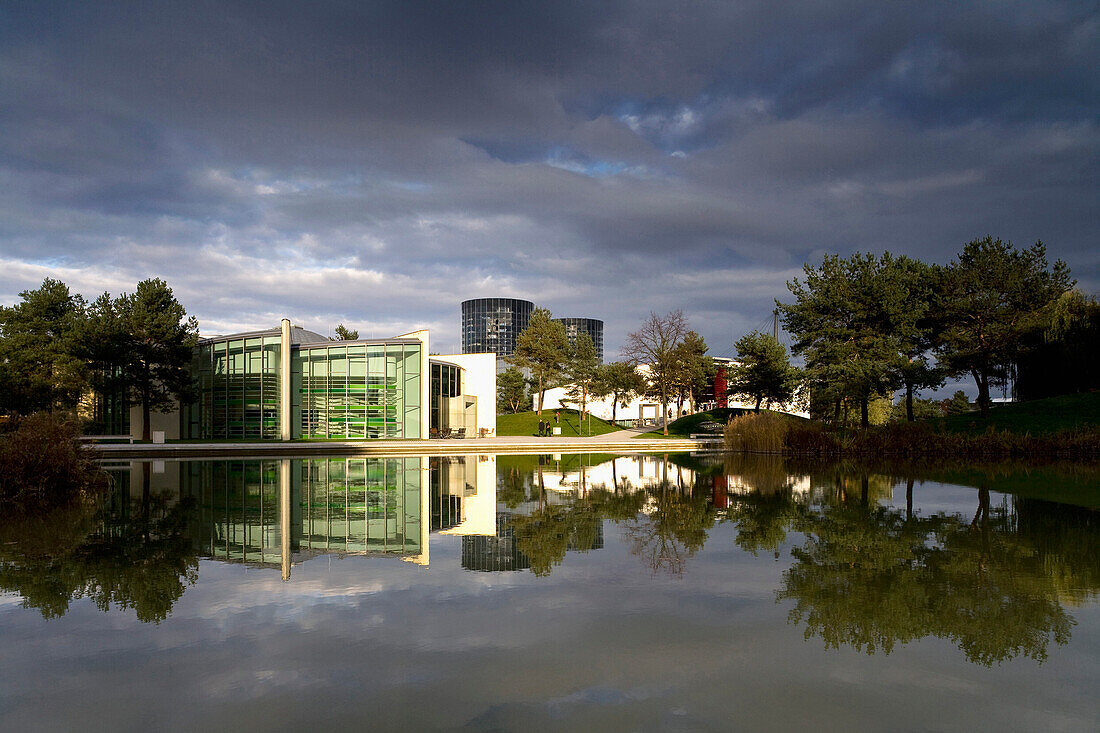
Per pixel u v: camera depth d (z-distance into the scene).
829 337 34.84
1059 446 26.78
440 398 49.44
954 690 4.48
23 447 15.54
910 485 17.34
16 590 7.19
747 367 48.47
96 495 15.80
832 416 37.47
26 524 11.54
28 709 4.21
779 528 10.84
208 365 46.16
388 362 45.75
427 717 4.06
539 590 7.11
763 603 6.54
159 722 4.01
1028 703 4.27
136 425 45.38
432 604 6.59
